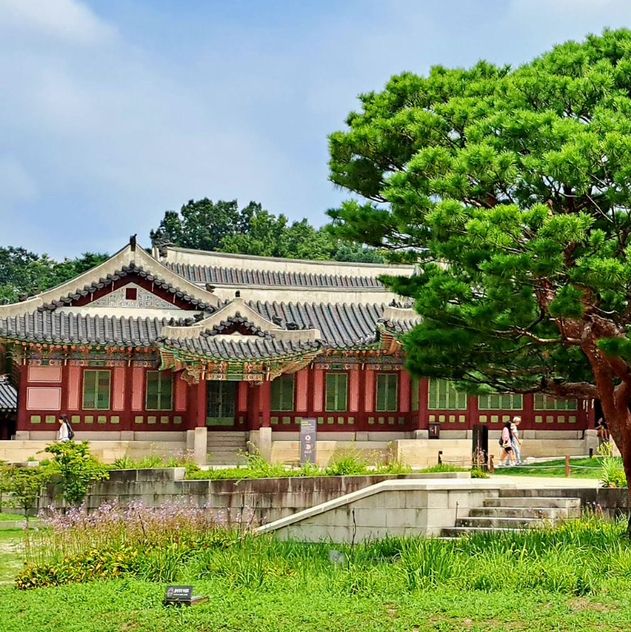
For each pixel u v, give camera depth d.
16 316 54.25
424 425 57.75
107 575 26.06
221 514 37.34
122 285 56.38
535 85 26.27
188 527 29.20
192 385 55.41
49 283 125.62
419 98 29.59
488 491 32.22
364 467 44.28
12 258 162.50
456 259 24.53
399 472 43.25
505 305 24.81
